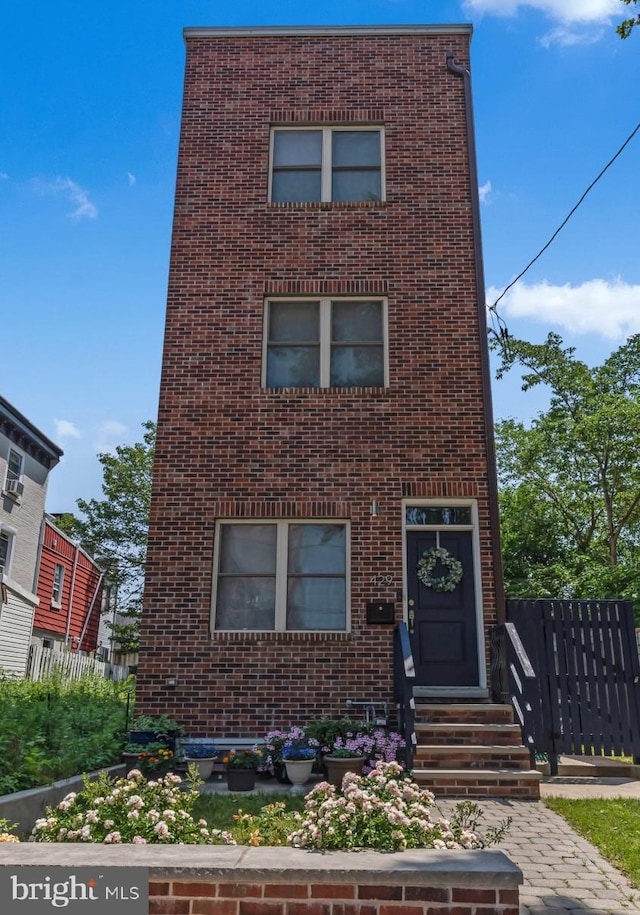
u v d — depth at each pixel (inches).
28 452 964.6
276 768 366.0
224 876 130.6
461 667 419.2
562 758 424.5
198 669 412.5
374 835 154.6
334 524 441.4
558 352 980.6
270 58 527.5
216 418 452.4
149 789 193.6
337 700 406.9
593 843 253.6
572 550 949.2
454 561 433.7
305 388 457.4
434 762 346.0
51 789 272.1
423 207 493.0
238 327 470.0
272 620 427.2
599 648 408.8
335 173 510.9
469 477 442.0
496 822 283.1
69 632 1109.7
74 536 1391.5
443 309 472.4
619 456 913.5
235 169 502.9
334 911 130.3
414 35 530.0
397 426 450.3
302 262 482.9
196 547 431.2
